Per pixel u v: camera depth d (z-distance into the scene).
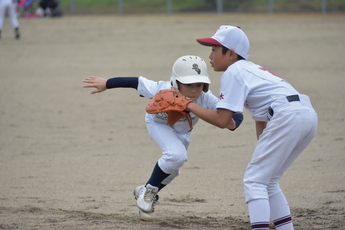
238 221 15.90
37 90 42.16
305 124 12.82
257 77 13.19
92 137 28.77
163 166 15.12
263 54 58.19
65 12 109.56
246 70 13.23
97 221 15.73
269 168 12.94
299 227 15.21
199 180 20.81
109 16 100.44
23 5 96.69
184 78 14.27
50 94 40.78
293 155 13.62
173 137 15.25
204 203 17.91
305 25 82.94
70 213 16.59
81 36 72.25
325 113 33.50
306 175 21.19
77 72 49.28
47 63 54.16
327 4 108.94
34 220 15.76
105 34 74.12
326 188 19.38
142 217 15.57
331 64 51.88
